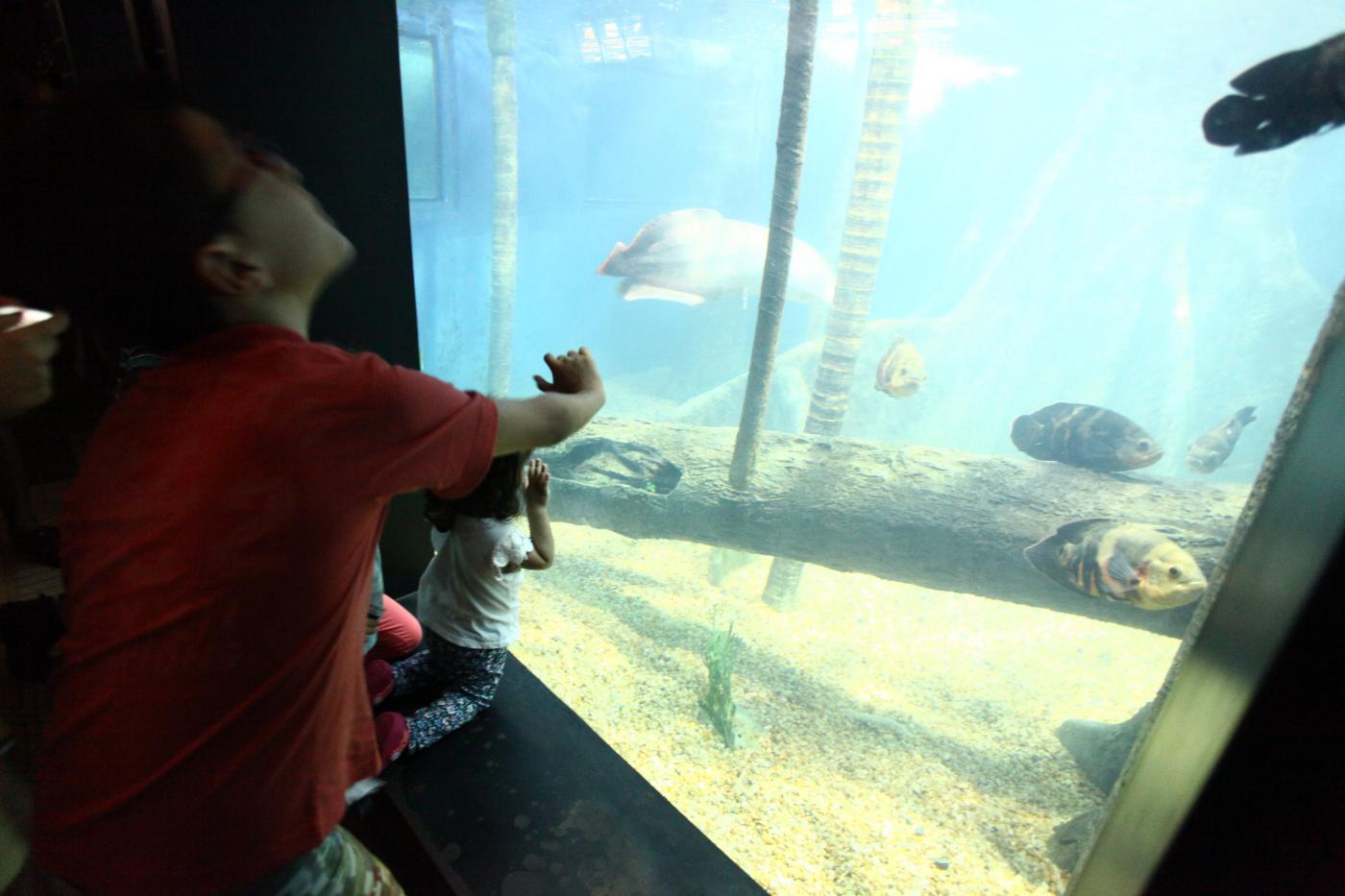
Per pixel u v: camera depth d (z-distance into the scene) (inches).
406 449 30.4
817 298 368.8
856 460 174.4
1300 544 29.3
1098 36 435.5
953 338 440.1
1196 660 37.8
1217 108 44.9
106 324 30.3
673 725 140.5
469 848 74.7
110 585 28.9
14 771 37.4
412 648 100.2
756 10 452.1
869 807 122.1
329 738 34.3
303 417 27.7
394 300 102.4
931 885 104.9
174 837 30.9
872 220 202.5
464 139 509.4
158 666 28.6
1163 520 140.5
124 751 29.7
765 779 126.1
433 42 444.8
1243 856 33.6
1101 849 47.2
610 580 227.1
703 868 73.9
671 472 189.8
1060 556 136.5
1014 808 126.5
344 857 39.8
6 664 60.6
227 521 27.0
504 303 415.8
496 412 35.1
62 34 84.1
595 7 471.2
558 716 93.1
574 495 195.9
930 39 482.0
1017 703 174.7
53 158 27.0
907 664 195.0
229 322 30.8
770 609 226.2
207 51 77.7
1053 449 161.8
